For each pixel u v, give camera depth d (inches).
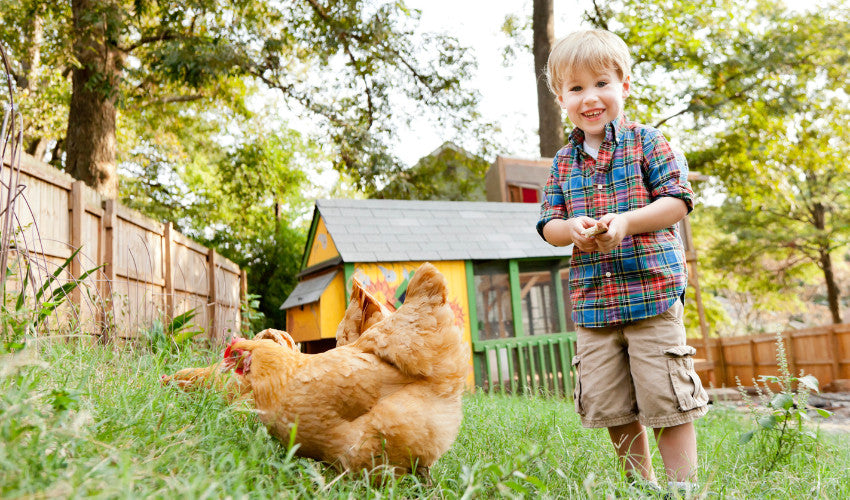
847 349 519.2
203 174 919.0
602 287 117.1
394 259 303.1
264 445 98.0
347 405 98.2
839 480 112.8
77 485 60.7
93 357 128.3
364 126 712.4
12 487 57.8
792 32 717.3
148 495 62.7
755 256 893.8
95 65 480.1
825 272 853.2
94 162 502.9
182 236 315.9
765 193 784.9
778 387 549.6
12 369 81.2
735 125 759.1
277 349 110.0
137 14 521.0
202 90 748.0
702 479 107.8
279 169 893.8
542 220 130.4
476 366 318.3
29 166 182.9
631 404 115.3
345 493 82.1
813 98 742.5
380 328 105.1
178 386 124.8
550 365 334.0
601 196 122.8
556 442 131.9
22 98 586.9
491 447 129.6
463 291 321.4
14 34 587.8
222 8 600.1
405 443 96.7
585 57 121.2
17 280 145.5
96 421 88.3
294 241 770.2
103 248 230.4
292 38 677.3
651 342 111.4
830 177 836.0
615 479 105.7
